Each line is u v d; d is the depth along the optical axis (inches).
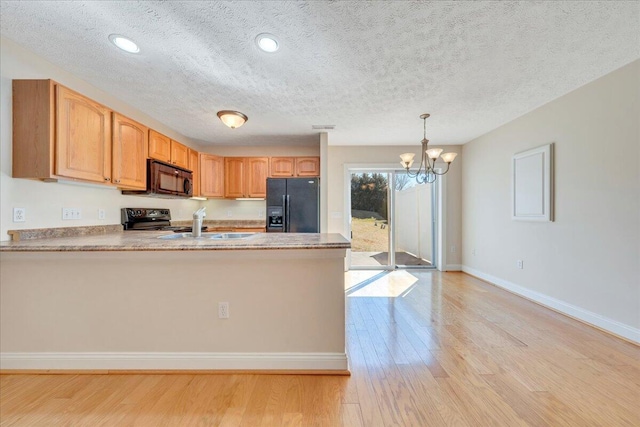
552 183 116.9
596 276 99.0
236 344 73.2
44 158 76.0
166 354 72.8
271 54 81.6
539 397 62.3
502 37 74.3
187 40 74.8
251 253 71.9
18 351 72.1
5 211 75.4
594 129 99.2
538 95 111.5
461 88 104.6
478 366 74.7
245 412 58.1
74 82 94.3
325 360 72.4
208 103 117.5
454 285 157.6
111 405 60.1
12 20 67.1
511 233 143.5
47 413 57.6
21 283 71.7
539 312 114.4
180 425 54.5
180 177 143.3
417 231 209.2
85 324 72.4
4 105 74.9
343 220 194.7
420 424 54.7
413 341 89.5
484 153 166.4
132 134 109.7
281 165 186.9
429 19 67.2
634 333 87.2
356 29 70.6
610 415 56.8
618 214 91.7
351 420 55.9
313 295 73.3
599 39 75.4
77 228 97.4
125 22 67.7
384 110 126.0
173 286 72.6
